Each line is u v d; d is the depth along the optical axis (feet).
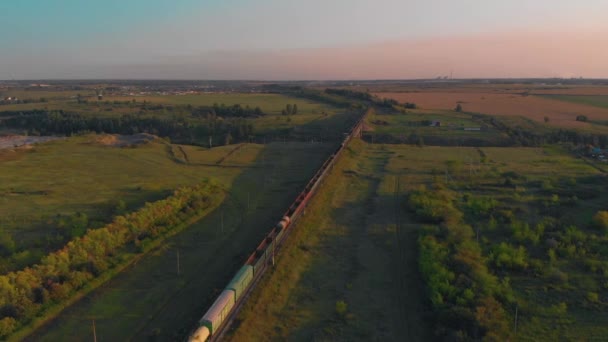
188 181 271.49
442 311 119.55
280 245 166.30
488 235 181.88
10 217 199.11
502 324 112.47
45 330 120.06
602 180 266.98
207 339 103.71
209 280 148.05
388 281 146.41
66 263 147.74
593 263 150.30
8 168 295.89
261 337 114.73
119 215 198.80
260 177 287.28
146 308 131.03
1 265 148.15
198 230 191.93
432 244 163.73
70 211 208.44
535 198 231.50
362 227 196.34
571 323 117.91
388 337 115.55
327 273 152.46
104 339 116.37
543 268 149.69
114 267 153.38
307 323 122.21
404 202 231.30
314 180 243.60
